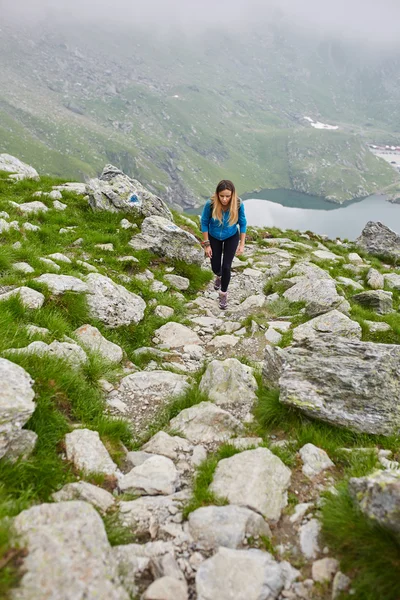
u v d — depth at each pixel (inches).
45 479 170.2
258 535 154.9
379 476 157.9
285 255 835.4
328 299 449.7
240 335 408.5
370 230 1195.9
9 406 176.1
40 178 950.4
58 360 243.8
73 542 128.5
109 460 192.9
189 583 135.8
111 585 121.0
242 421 243.0
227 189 440.8
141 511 164.6
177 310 465.7
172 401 263.0
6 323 269.4
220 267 507.2
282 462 193.8
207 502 170.9
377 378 237.0
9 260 395.2
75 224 658.8
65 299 348.8
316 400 233.5
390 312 511.5
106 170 853.2
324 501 170.7
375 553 137.0
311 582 136.9
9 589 111.2
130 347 357.7
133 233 672.4
